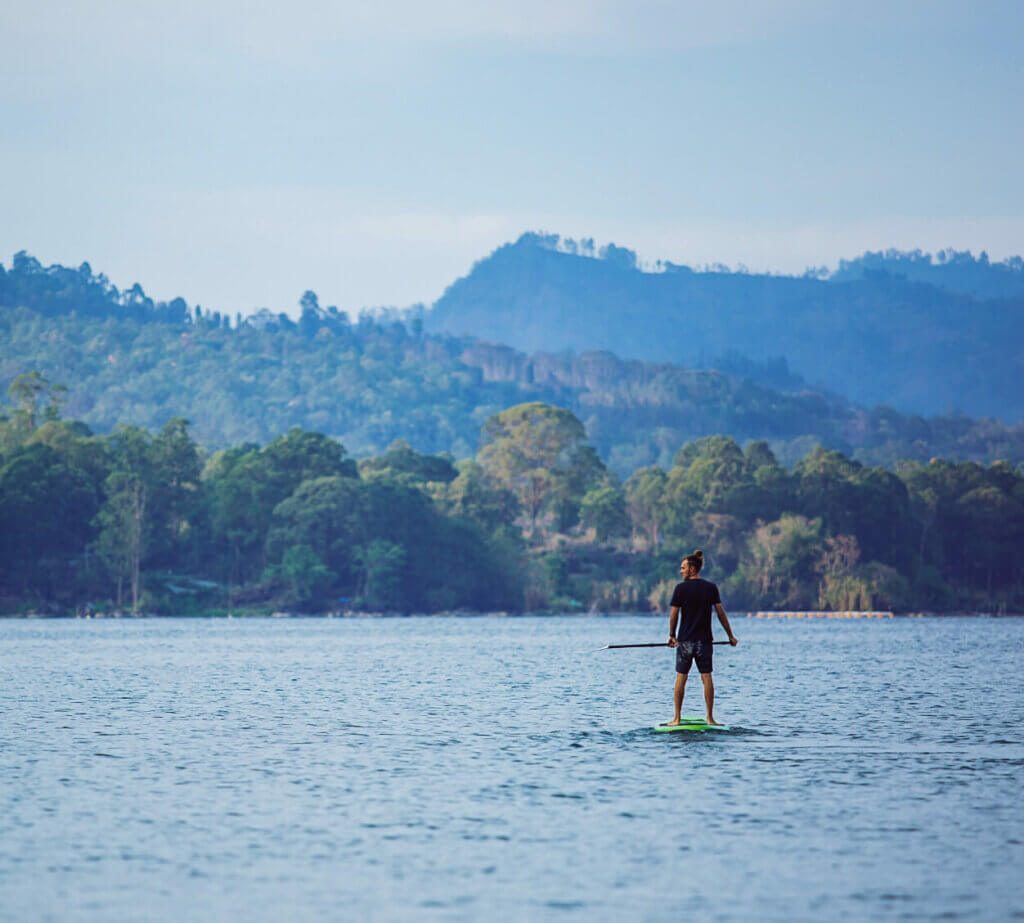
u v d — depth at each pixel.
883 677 170.75
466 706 126.81
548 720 112.44
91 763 86.31
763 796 73.62
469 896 53.69
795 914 51.16
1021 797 73.19
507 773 81.56
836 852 60.53
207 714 119.12
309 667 199.88
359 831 65.12
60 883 55.72
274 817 68.38
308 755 90.00
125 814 69.12
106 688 153.00
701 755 88.94
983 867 57.91
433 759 87.62
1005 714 116.88
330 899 53.31
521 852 60.81
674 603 100.25
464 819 67.75
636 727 106.31
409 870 57.72
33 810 70.12
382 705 128.12
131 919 50.69
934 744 94.50
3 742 97.44
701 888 54.72
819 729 104.19
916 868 57.75
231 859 59.69
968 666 198.75
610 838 63.50
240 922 50.31
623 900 53.03
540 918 50.72
